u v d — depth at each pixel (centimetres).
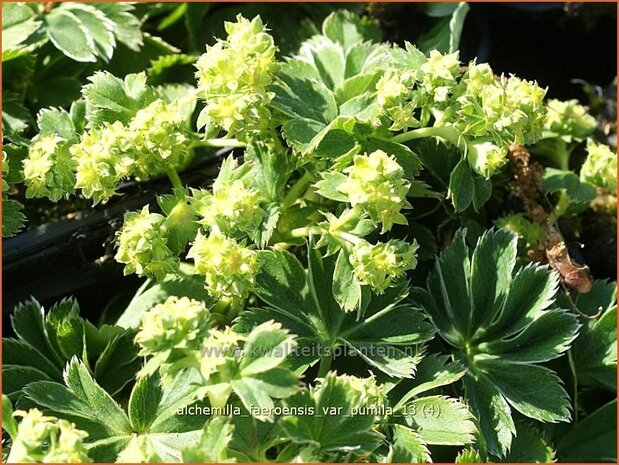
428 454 29
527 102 30
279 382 27
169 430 29
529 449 31
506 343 31
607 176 35
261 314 30
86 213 34
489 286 31
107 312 33
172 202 30
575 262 34
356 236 30
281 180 31
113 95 31
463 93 30
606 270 36
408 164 30
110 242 33
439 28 38
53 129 32
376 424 29
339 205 31
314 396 28
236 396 29
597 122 39
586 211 37
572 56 40
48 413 29
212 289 29
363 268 29
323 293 30
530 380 30
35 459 27
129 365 31
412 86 30
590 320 33
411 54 30
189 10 38
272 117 30
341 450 28
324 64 32
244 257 29
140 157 30
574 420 32
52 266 33
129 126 30
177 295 31
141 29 38
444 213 33
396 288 30
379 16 39
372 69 31
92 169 30
